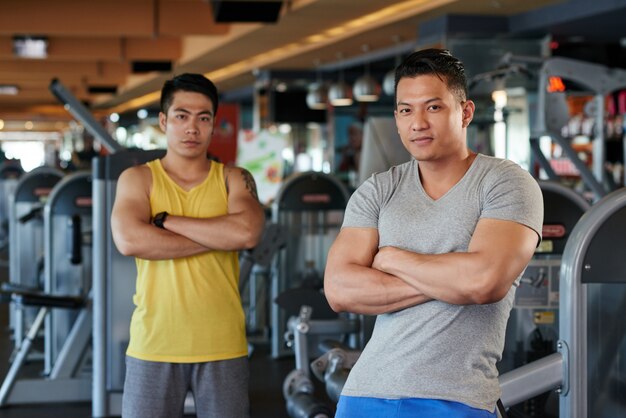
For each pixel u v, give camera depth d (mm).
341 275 2238
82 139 23438
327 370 4105
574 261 2902
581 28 9305
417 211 2221
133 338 3113
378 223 2283
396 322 2191
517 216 2127
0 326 8547
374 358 2205
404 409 2125
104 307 4766
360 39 11297
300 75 15305
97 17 10898
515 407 3934
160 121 3252
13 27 10734
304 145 16484
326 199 7141
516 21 9422
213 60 13680
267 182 9188
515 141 9477
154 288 3092
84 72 16703
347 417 2199
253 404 5602
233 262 3180
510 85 9508
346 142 15430
